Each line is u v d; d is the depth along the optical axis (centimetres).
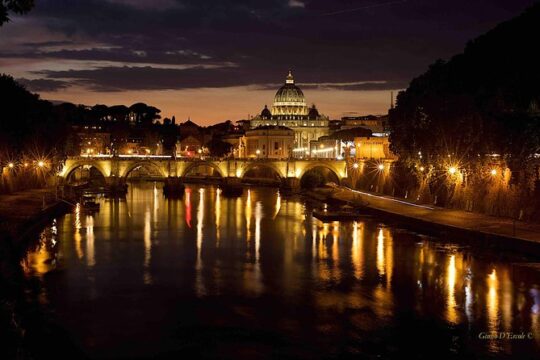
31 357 5425
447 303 7138
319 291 7650
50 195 16650
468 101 12950
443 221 11881
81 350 5728
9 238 9281
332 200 18225
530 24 12738
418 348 5819
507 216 12050
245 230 12650
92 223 13500
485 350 5803
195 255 9838
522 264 8919
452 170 13662
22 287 7662
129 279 8181
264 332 6212
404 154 16212
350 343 5947
